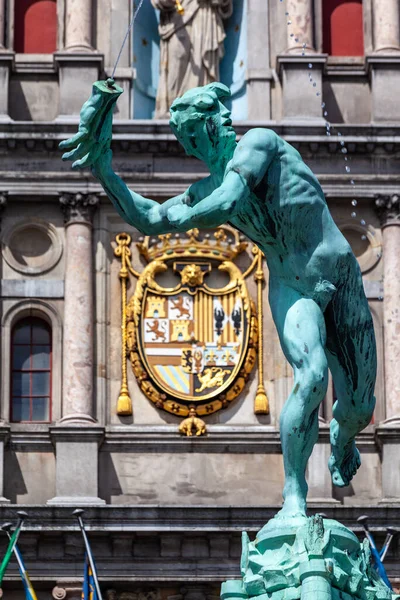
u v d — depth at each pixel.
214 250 42.03
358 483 40.31
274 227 11.05
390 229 42.00
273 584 10.04
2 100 42.19
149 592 38.84
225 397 41.25
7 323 41.16
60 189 41.75
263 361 41.56
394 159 42.22
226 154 11.27
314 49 43.00
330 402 39.84
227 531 38.66
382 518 38.97
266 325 41.84
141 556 38.75
